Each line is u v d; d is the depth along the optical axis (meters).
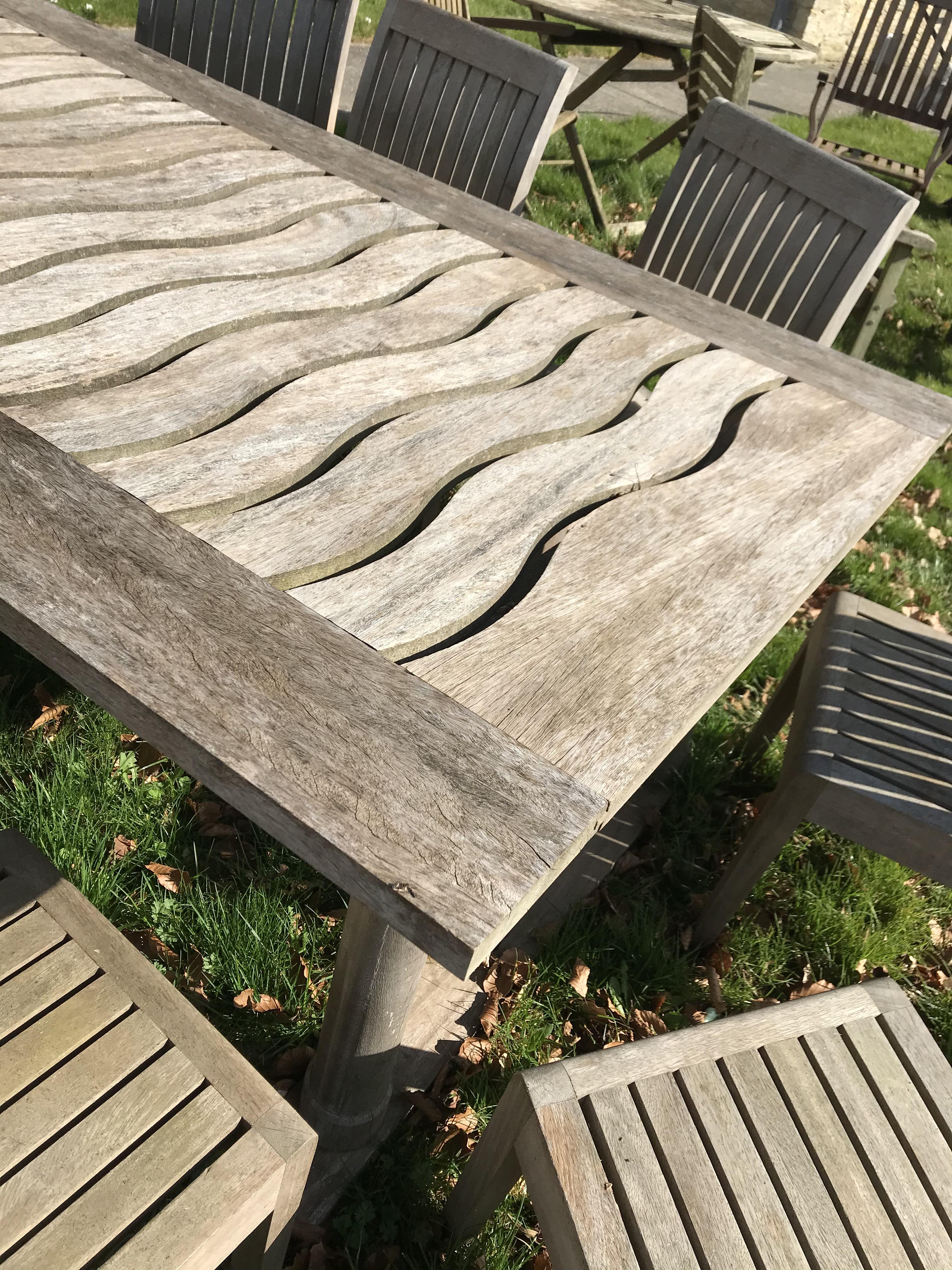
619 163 5.29
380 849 0.77
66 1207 0.93
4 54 2.05
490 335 1.52
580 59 7.86
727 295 2.13
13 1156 0.95
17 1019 1.04
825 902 2.12
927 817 1.60
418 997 1.80
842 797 1.64
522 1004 1.79
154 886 1.82
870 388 1.65
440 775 0.84
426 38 2.35
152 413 1.17
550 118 2.22
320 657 0.92
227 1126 1.00
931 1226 1.09
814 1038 1.25
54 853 1.77
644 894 2.10
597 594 1.08
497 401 1.37
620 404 1.43
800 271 2.04
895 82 4.59
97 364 1.23
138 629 0.90
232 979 1.70
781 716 2.28
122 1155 0.97
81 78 2.03
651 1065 1.18
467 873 0.76
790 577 1.17
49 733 1.98
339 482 1.14
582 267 1.81
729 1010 1.94
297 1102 1.59
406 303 1.56
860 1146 1.15
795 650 2.71
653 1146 1.12
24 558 0.94
